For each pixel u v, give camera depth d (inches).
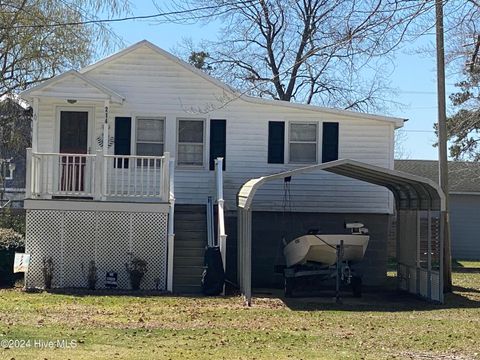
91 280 699.4
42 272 706.2
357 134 856.9
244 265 670.5
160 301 623.5
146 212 717.9
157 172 821.2
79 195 731.4
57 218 713.6
